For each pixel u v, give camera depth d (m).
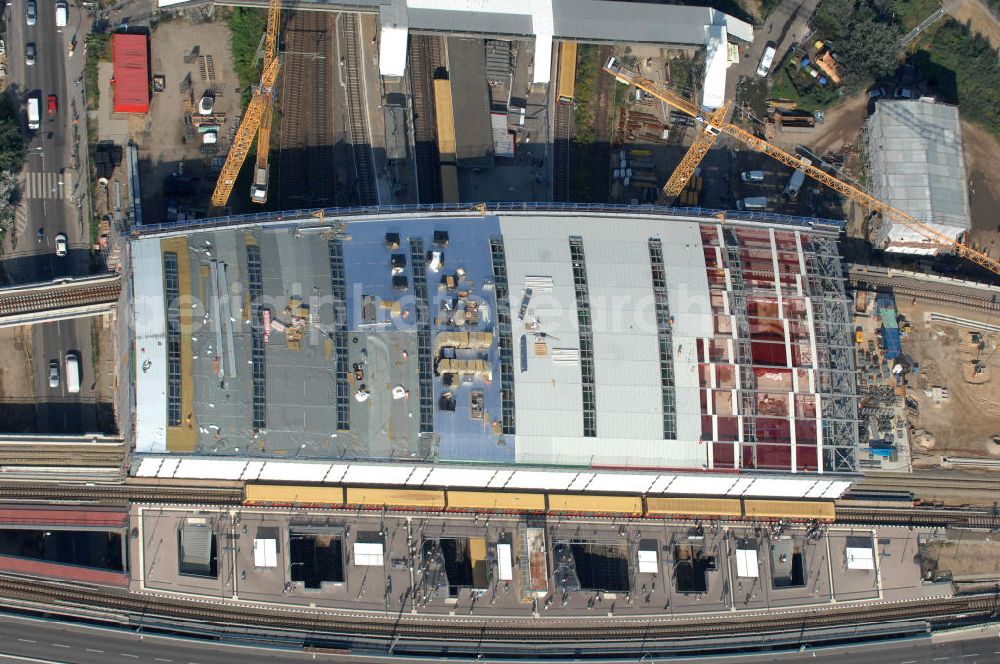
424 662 167.75
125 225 176.50
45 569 164.12
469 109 188.88
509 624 172.25
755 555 179.25
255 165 181.25
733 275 174.38
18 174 177.00
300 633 167.75
